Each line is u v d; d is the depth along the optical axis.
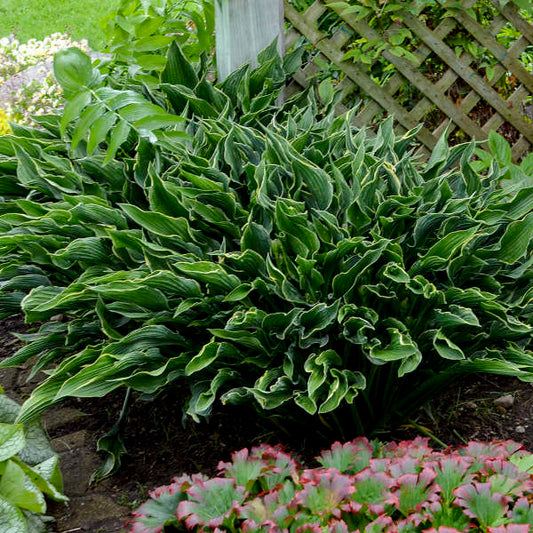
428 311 2.24
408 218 2.35
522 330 2.17
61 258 2.43
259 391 2.03
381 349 2.10
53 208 2.56
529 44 3.45
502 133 3.77
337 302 2.10
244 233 2.20
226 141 2.49
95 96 2.48
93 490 2.26
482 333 2.28
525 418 2.50
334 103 3.33
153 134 2.52
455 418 2.51
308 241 2.19
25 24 9.41
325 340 2.13
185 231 2.33
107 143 2.95
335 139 2.72
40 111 4.83
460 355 2.05
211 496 1.56
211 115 3.06
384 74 3.52
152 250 2.28
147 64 3.12
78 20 9.47
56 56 2.43
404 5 3.23
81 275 2.38
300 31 3.30
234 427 2.49
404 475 1.54
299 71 3.39
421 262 2.19
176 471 2.31
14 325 3.41
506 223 2.44
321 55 3.39
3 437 1.87
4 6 10.02
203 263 2.07
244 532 1.45
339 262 2.22
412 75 3.40
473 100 3.50
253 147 2.65
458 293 2.17
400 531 1.44
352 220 2.24
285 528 1.46
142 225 2.26
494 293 2.37
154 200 2.35
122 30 3.18
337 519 1.49
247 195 2.54
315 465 2.28
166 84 3.05
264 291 2.21
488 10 3.52
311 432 2.36
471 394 2.64
